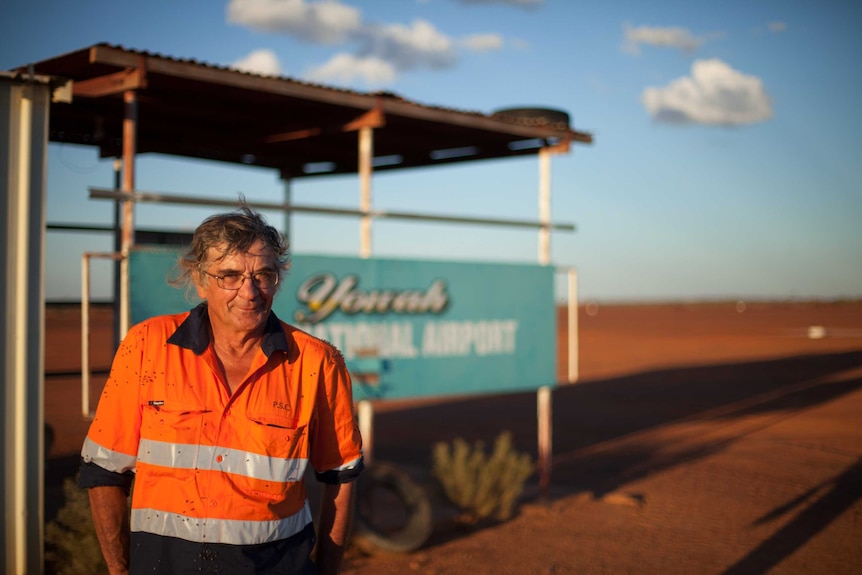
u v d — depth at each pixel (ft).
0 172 16.08
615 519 25.61
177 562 6.91
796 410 54.19
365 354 22.88
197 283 7.42
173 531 6.95
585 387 72.18
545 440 28.12
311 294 21.71
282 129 24.91
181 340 7.19
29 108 16.43
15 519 16.17
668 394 65.57
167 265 17.97
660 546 22.62
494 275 26.32
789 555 21.81
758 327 192.44
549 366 27.91
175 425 7.01
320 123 23.97
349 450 7.80
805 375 78.02
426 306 24.41
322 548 7.93
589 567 20.67
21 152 16.37
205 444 7.02
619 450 39.91
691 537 23.54
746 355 105.40
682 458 37.14
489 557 21.50
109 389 7.22
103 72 18.52
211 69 18.76
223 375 7.25
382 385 23.26
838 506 27.40
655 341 138.31
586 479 32.32
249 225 7.25
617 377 80.18
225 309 7.17
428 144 27.96
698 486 30.68
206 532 6.93
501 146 28.68
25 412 16.39
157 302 17.81
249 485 7.04
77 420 27.53
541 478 28.12
